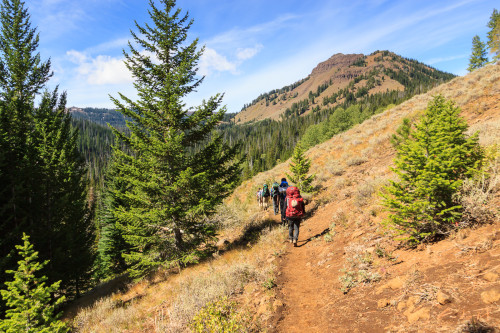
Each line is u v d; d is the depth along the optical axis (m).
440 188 4.30
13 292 6.02
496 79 17.47
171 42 10.98
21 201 11.50
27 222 12.33
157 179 10.12
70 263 14.09
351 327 3.37
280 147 150.62
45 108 17.77
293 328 3.90
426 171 4.50
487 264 3.06
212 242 13.10
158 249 10.69
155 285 9.73
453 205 4.39
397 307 3.30
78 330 7.10
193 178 9.63
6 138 11.62
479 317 2.39
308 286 5.35
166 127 10.71
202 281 6.99
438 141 4.59
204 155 10.78
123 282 12.52
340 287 4.65
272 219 14.05
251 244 10.38
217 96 10.48
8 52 16.55
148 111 10.26
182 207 10.37
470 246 3.63
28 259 6.27
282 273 6.20
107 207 23.17
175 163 10.32
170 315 5.42
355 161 17.72
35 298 6.12
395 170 5.00
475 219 4.12
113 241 22.67
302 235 9.44
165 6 10.99
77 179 16.47
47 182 13.19
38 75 17.73
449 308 2.72
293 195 8.38
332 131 61.88
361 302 3.84
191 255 10.08
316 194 15.23
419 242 4.60
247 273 6.45
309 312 4.29
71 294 14.49
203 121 10.62
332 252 6.55
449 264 3.51
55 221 13.48
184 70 10.46
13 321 5.66
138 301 8.35
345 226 7.92
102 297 10.66
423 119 4.92
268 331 3.94
